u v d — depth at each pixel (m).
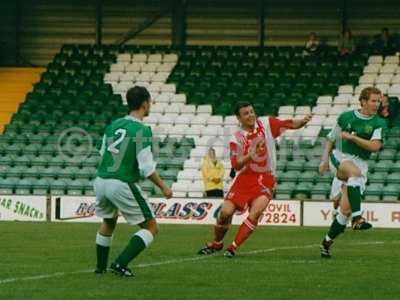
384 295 27.62
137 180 29.70
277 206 62.03
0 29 90.38
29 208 65.12
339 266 34.31
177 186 71.06
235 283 29.64
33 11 90.12
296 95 79.19
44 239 46.12
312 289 28.59
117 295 26.92
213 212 62.59
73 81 84.06
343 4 86.06
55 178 73.19
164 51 86.25
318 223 61.56
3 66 89.94
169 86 82.00
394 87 78.88
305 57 83.12
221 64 83.75
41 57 90.00
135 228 54.53
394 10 85.50
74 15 89.81
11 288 28.27
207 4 88.25
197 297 26.86
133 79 83.62
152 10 88.94
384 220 61.06
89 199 64.19
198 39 88.44
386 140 71.25
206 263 34.91
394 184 68.25
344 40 83.25
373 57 82.12
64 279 30.08
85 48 87.31
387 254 39.03
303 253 39.38
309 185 69.44
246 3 87.62
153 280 30.00
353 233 53.22
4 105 83.12
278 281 30.17
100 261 31.08
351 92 79.00
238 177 37.38
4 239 46.09
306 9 86.75
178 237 48.44
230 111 78.56
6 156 75.06
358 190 37.09
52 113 80.62
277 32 87.25
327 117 76.69
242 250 41.00
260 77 81.75
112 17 89.44
